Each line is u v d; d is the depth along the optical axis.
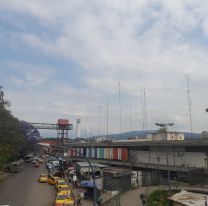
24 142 109.06
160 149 58.41
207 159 49.56
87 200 45.06
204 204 35.19
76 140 148.12
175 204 37.62
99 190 43.75
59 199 42.59
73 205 41.22
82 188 51.56
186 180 50.00
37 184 65.38
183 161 53.03
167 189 44.38
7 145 86.12
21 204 45.44
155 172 56.00
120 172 48.69
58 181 58.88
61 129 158.00
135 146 65.19
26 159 125.81
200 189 42.81
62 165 85.88
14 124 93.75
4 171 86.81
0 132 85.06
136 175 51.84
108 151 77.88
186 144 51.50
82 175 62.22
